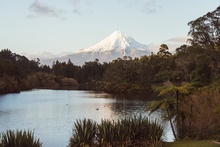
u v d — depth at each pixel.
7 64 105.88
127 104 51.06
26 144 9.84
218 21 49.50
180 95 14.63
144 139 11.63
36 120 31.64
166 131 19.00
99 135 11.61
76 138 11.74
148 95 73.19
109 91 93.75
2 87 88.06
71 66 165.25
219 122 14.45
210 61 43.72
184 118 14.21
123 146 11.09
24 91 93.50
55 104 51.38
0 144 9.93
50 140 20.50
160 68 101.88
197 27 50.22
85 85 128.00
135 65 98.25
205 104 16.05
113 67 109.50
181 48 67.81
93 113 38.62
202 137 13.16
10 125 28.20
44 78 134.62
